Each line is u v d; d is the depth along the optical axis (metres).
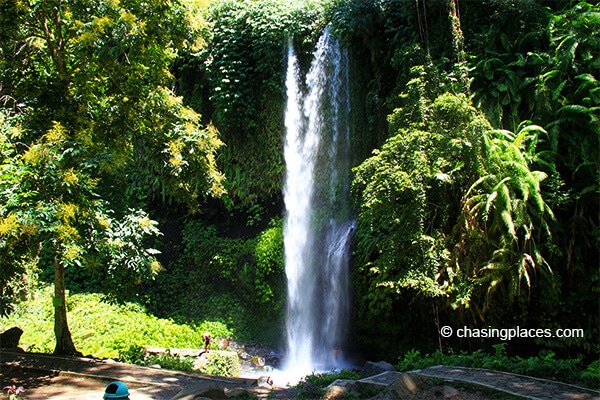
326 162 12.75
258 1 13.65
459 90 8.99
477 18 10.10
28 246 6.04
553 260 8.35
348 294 11.07
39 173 5.86
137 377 6.55
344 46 12.14
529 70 9.32
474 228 8.00
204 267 12.99
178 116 7.84
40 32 7.77
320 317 11.56
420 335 9.64
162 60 7.82
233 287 12.84
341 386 5.21
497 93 9.01
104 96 8.00
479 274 8.06
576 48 8.79
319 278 11.84
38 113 7.03
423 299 8.92
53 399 5.66
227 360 9.29
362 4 11.66
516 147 8.01
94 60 7.09
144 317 11.79
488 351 8.39
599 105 8.44
